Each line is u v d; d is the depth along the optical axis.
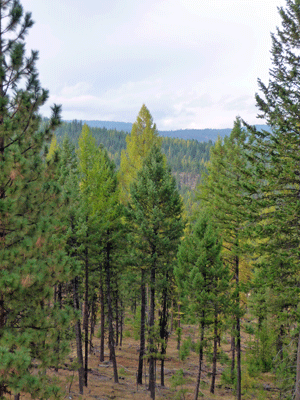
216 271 18.45
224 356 21.12
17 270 8.27
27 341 7.76
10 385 7.12
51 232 9.72
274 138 13.72
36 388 8.05
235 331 19.12
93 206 20.97
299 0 13.57
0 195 9.09
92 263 21.17
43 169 9.74
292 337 14.62
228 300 18.36
